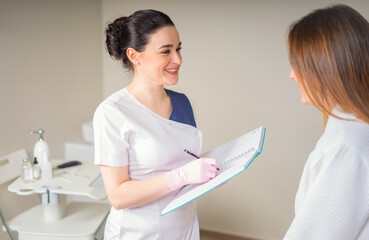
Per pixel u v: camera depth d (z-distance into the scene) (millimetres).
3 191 2035
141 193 1044
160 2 2754
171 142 1167
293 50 782
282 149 2629
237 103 2682
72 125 2682
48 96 2398
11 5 2045
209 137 2789
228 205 2803
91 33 2836
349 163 706
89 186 1697
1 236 2035
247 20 2570
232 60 2645
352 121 744
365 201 710
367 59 721
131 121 1111
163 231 1197
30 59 2217
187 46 2732
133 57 1140
